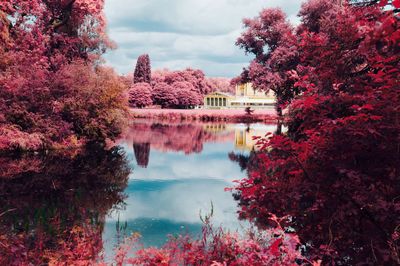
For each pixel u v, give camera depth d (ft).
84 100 61.62
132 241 20.45
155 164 50.88
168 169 47.14
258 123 149.28
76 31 92.38
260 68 119.85
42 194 31.63
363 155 12.60
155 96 254.47
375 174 12.60
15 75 56.08
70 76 61.62
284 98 77.10
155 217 25.98
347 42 14.84
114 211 27.58
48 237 20.53
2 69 56.95
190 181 39.88
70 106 59.82
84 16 91.50
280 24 116.16
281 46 101.19
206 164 51.24
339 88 14.99
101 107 65.21
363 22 13.41
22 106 53.57
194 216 26.20
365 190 11.94
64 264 16.66
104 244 19.92
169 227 23.48
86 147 61.11
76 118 62.34
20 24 70.03
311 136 12.49
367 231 12.46
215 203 30.27
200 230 22.52
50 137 56.85
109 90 64.95
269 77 105.50
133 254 18.16
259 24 124.77
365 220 12.89
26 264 16.48
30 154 50.42
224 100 272.10
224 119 168.45
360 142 12.19
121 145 71.05
